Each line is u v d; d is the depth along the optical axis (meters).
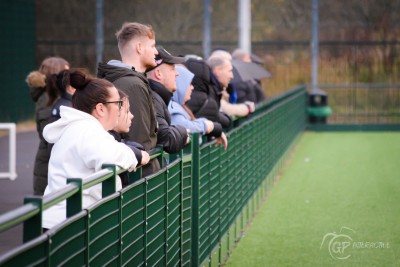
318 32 61.88
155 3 59.88
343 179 36.84
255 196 28.56
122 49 14.84
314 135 58.12
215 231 19.19
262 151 30.91
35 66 57.91
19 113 55.78
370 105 62.28
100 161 11.17
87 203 11.17
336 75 62.03
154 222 12.62
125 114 12.23
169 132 14.54
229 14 60.00
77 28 58.59
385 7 61.78
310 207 29.64
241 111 24.11
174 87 15.85
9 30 54.56
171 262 14.20
